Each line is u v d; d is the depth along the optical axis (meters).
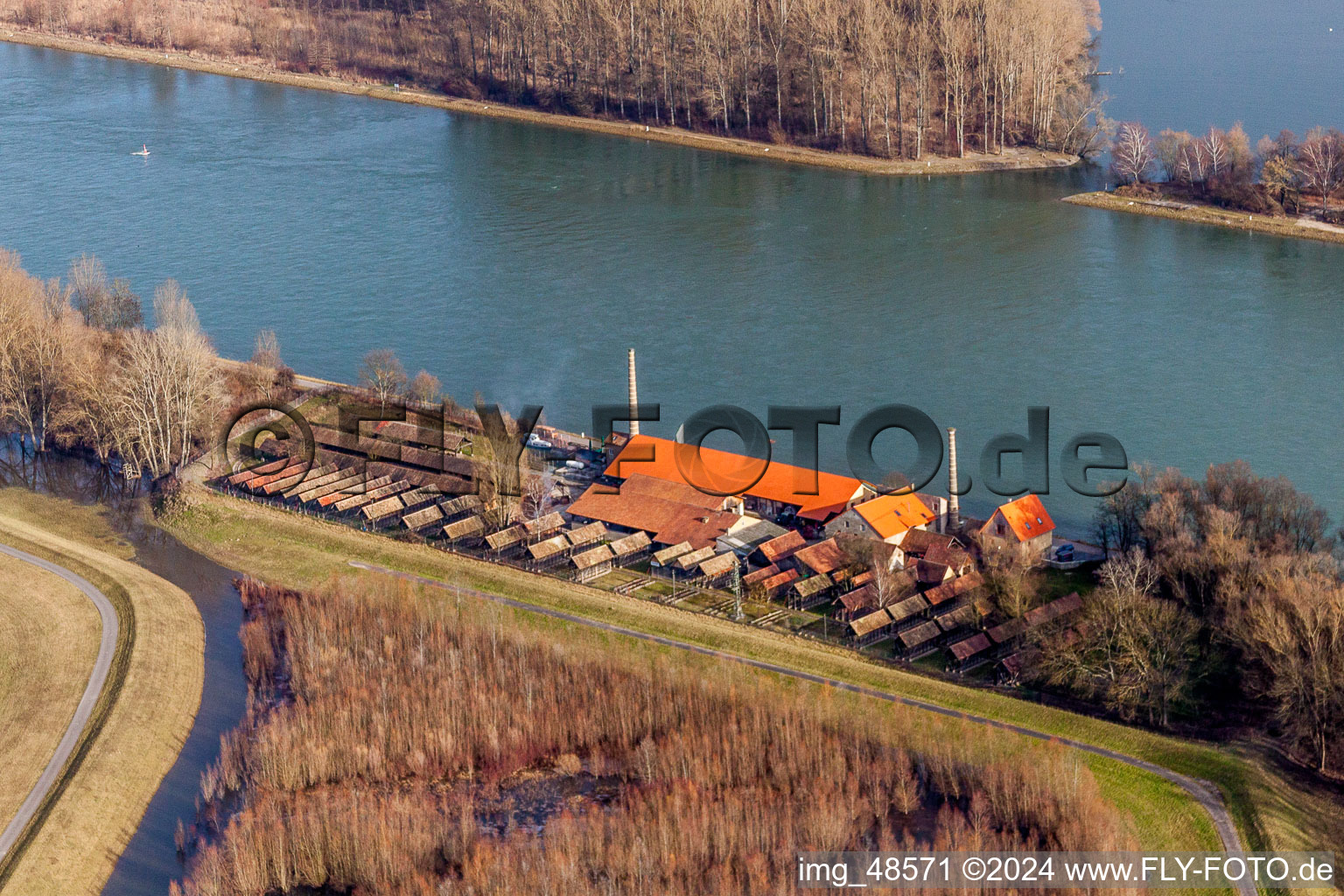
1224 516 182.12
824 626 183.00
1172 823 144.38
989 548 193.25
